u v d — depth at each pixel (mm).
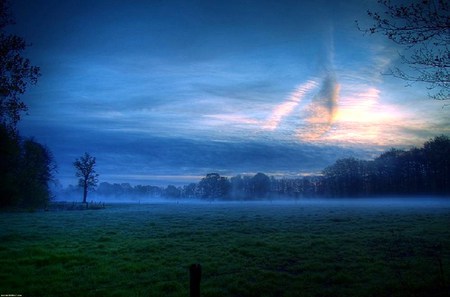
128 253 22422
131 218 55094
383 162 176875
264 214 62500
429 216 47281
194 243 26484
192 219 52375
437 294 12984
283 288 14578
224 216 58625
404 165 166625
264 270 17625
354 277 15914
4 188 71875
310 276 16203
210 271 17797
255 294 13961
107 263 19172
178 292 14047
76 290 14359
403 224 36938
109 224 43312
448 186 148750
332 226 36812
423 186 158000
